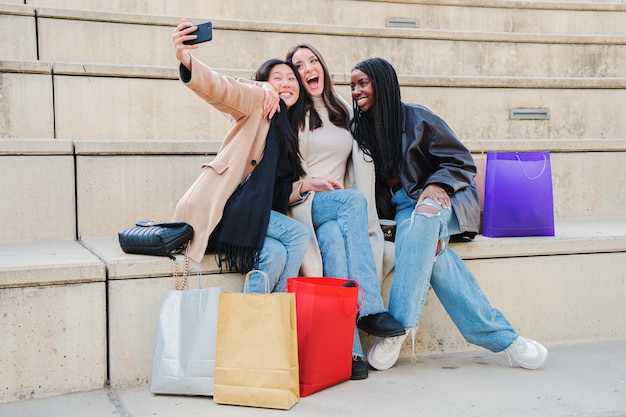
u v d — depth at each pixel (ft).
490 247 9.19
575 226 10.80
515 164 9.53
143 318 7.80
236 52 12.18
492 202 9.55
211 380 7.21
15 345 7.27
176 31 7.64
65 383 7.48
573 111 12.69
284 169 8.70
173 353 7.32
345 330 7.52
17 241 9.37
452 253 8.48
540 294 9.45
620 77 14.06
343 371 7.66
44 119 10.32
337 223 8.49
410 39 13.11
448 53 13.34
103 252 8.37
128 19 11.61
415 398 7.27
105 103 10.59
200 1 12.95
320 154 9.18
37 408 7.04
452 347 9.10
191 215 8.11
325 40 12.63
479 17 14.58
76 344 7.52
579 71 14.05
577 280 9.57
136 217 9.84
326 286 7.29
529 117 12.48
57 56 11.29
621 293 9.74
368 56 12.88
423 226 8.06
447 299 8.51
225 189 8.09
